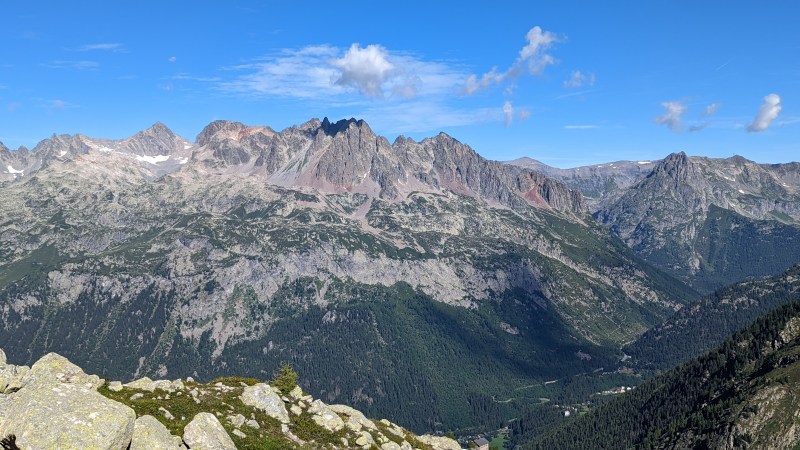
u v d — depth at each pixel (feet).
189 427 196.44
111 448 154.92
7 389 199.72
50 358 228.43
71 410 156.15
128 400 225.56
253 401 265.95
